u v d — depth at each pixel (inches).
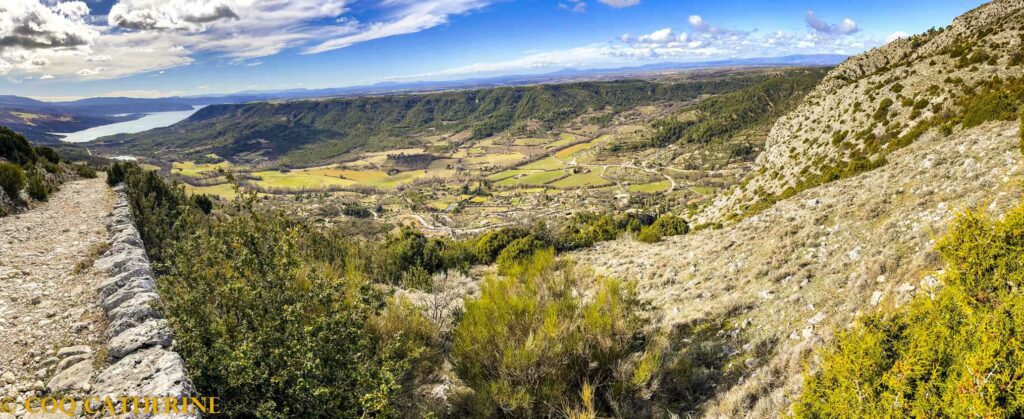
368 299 254.8
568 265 429.4
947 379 150.3
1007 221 195.5
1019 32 1291.8
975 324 159.3
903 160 744.3
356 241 970.7
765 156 2306.8
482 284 370.9
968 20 1867.6
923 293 212.1
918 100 1269.7
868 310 285.7
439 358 321.7
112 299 247.3
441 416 246.7
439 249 1023.6
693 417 250.7
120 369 176.9
